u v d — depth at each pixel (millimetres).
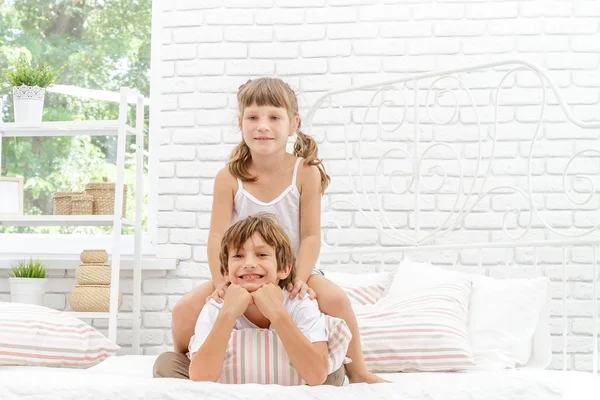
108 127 3213
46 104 3752
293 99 2072
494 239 3322
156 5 3658
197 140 3508
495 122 2852
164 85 3545
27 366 2104
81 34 3779
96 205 3287
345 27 3459
